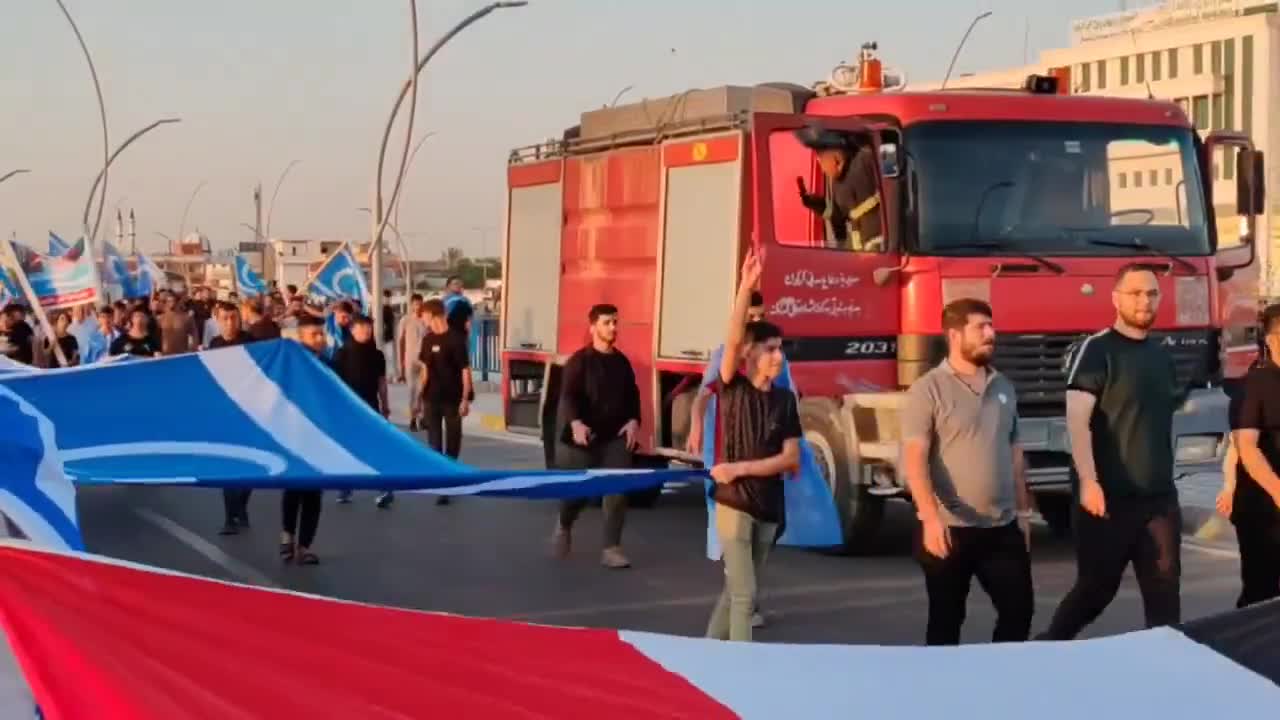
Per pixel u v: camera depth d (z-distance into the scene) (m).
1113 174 12.31
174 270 138.12
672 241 13.04
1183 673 3.98
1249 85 90.12
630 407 11.74
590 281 14.60
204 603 3.64
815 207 11.96
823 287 11.81
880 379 11.96
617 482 7.31
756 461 7.82
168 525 14.62
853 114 12.20
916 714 3.73
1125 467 7.25
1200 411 12.22
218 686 3.52
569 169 15.05
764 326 7.91
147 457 8.78
